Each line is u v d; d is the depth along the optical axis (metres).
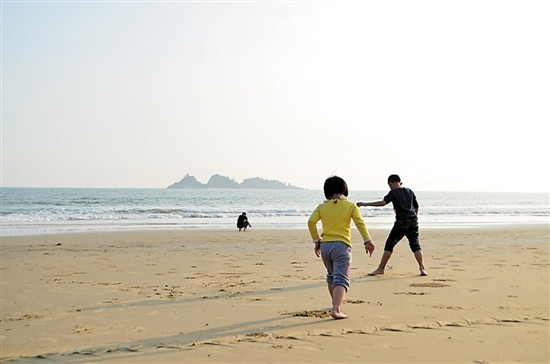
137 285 7.85
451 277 8.48
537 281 8.00
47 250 13.64
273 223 28.09
